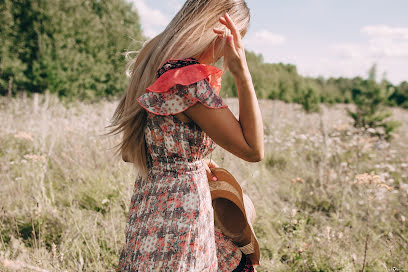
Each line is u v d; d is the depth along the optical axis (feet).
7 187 11.25
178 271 4.25
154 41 5.03
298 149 20.40
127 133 4.73
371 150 19.34
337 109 36.14
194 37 4.40
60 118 21.97
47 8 35.17
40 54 34.91
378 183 10.01
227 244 5.65
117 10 41.09
